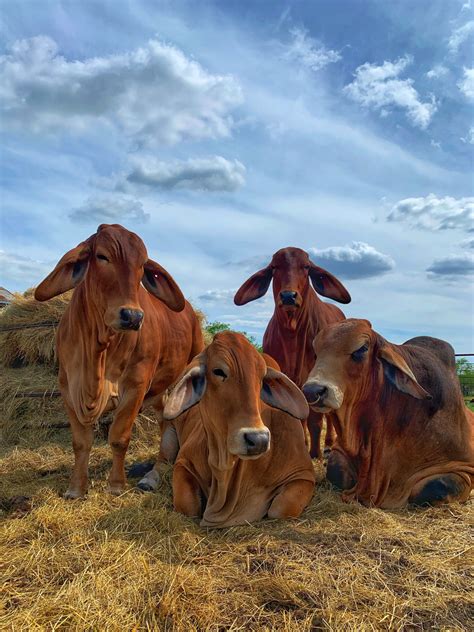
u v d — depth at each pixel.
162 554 1.62
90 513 1.94
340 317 3.66
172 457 2.70
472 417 2.56
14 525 1.82
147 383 2.49
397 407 2.20
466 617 1.34
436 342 2.54
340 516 1.97
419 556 1.64
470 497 2.32
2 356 3.78
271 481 2.03
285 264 3.15
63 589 1.39
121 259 2.09
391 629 1.28
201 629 1.27
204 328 4.34
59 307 3.65
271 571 1.53
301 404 1.97
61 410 3.51
